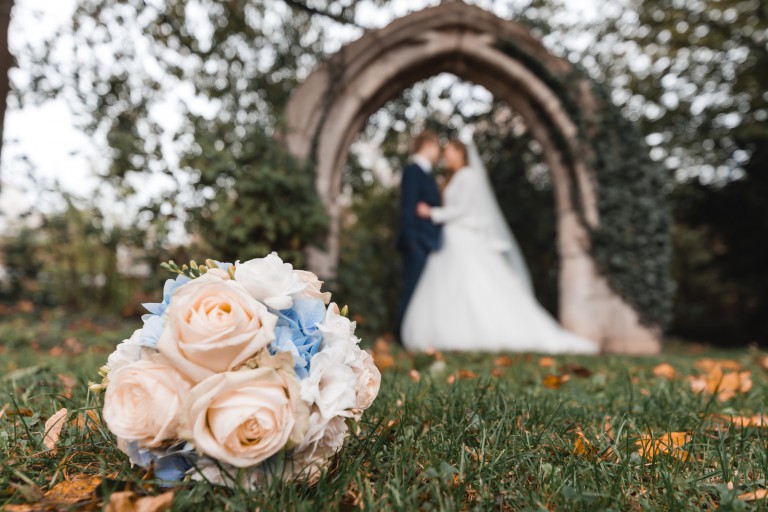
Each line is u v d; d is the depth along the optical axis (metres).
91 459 1.32
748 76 9.99
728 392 2.43
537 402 2.02
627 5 9.17
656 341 6.73
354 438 1.39
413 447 1.39
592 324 6.77
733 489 1.13
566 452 1.46
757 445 1.58
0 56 4.01
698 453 1.52
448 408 1.75
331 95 6.10
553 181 7.32
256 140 5.29
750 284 11.92
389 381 2.43
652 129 10.21
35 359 3.61
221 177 4.95
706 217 11.66
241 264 1.13
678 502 1.14
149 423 0.96
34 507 1.00
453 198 6.69
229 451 0.94
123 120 4.91
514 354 4.66
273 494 1.01
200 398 0.92
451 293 6.33
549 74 6.77
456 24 6.52
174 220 4.81
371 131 9.02
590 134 6.90
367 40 6.24
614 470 1.32
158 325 1.07
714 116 10.12
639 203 6.80
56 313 7.46
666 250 6.85
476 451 1.41
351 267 6.95
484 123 9.23
